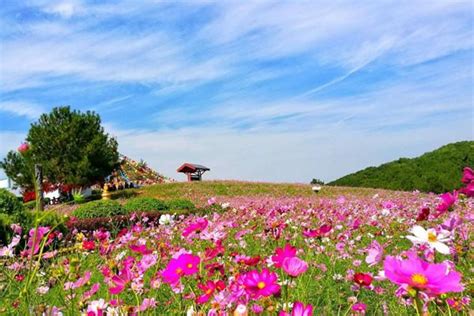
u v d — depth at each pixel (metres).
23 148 1.65
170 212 11.56
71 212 12.04
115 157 26.97
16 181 24.84
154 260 2.44
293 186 25.75
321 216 6.98
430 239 1.41
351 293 3.20
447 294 1.75
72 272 2.11
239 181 28.23
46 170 24.20
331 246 4.61
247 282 1.47
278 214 6.88
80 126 25.45
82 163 24.38
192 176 35.72
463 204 4.32
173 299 2.67
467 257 2.57
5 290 2.42
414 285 0.98
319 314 2.80
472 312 1.51
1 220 6.37
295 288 2.71
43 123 25.50
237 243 5.18
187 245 4.91
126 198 24.17
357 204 10.17
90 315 1.78
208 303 1.95
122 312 1.92
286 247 1.71
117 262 2.42
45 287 2.47
